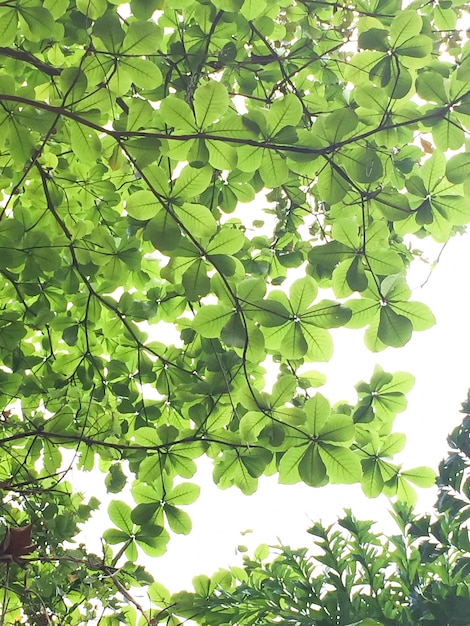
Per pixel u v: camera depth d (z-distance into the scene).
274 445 1.67
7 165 2.02
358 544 1.58
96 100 1.63
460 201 1.67
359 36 1.58
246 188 2.05
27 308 2.07
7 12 1.56
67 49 2.05
